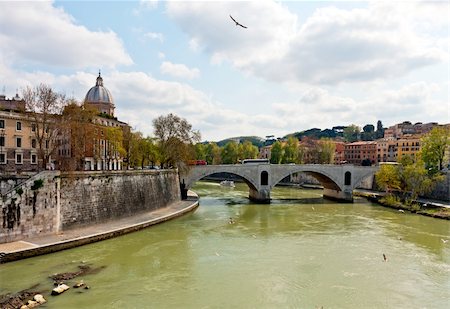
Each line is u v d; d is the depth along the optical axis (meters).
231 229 56.81
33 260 38.31
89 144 69.75
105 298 29.80
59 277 33.66
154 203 69.56
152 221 57.62
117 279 34.03
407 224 62.22
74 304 28.44
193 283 33.62
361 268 38.38
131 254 41.81
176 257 41.38
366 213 74.19
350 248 46.06
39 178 44.78
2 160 68.75
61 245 41.91
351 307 29.19
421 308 29.11
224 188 131.75
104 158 89.88
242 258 41.50
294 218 67.81
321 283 34.12
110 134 85.69
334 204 88.56
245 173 90.69
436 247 46.75
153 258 40.81
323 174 95.12
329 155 157.38
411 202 80.62
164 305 28.88
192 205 75.94
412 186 83.62
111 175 57.62
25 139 71.88
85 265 37.41
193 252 43.53
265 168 91.81
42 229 44.94
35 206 44.25
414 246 47.22
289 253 43.66
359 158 191.38
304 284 33.84
